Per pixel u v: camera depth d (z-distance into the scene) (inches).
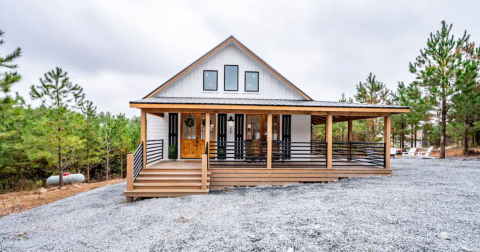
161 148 388.8
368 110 310.8
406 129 733.9
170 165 334.0
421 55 548.1
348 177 323.6
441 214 163.8
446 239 125.9
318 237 136.8
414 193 221.9
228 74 426.0
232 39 419.2
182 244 141.7
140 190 264.8
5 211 273.1
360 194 229.3
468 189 232.7
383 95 738.2
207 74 424.2
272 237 141.5
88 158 627.8
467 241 122.9
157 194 263.7
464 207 177.5
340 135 829.8
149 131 392.5
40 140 436.5
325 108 307.1
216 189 307.6
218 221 178.5
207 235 152.6
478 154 558.3
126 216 206.4
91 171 792.3
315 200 219.9
